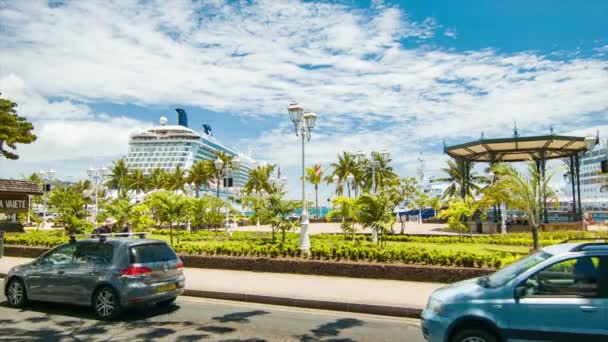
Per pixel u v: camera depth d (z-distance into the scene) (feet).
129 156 293.02
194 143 291.79
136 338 24.56
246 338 24.61
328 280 42.27
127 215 78.48
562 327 17.75
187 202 79.56
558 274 18.61
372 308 31.30
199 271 48.88
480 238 81.97
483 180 189.88
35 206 192.03
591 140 74.84
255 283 40.68
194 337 24.76
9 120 111.04
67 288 30.30
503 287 18.97
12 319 29.12
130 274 28.76
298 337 24.89
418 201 100.94
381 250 46.37
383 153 102.63
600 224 143.95
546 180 59.36
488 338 18.43
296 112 59.52
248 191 217.97
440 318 19.35
